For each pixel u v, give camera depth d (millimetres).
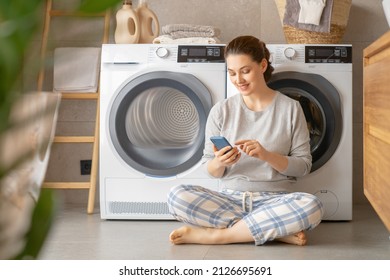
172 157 3131
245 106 2701
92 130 3816
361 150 3758
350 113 3068
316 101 3076
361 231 2855
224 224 2541
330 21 3193
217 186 3102
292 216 2438
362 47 3748
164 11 3779
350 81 3066
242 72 2617
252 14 3752
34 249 243
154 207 3135
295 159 2596
